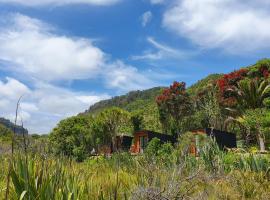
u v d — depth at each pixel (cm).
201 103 6994
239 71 6281
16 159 409
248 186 1048
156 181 594
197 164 1166
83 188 491
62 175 453
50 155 501
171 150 2406
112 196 509
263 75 6009
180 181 580
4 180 479
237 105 5700
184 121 7169
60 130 5238
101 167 940
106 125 5284
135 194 536
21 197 373
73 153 2634
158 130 7962
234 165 1532
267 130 3444
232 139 4141
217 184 948
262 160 1503
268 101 3916
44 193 410
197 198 653
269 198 991
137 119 6438
